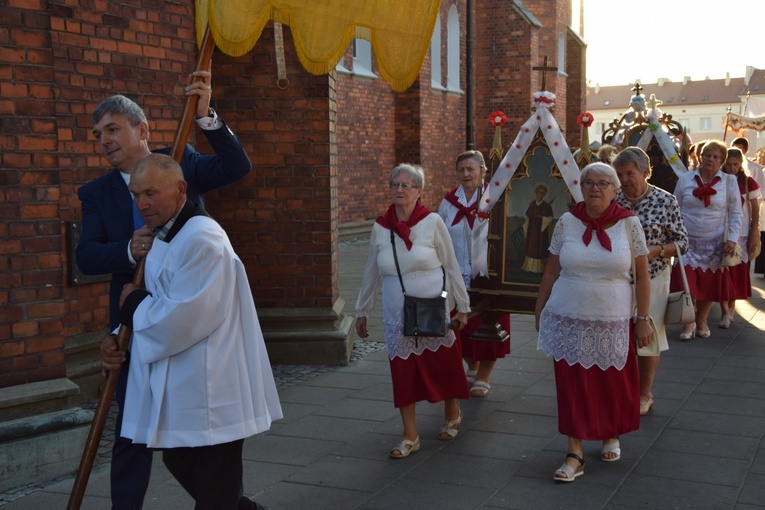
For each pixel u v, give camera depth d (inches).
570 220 200.7
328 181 314.0
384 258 212.5
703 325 358.0
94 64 260.8
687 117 4534.9
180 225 134.6
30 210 195.0
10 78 190.9
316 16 179.6
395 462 207.3
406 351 211.0
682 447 216.5
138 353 131.6
